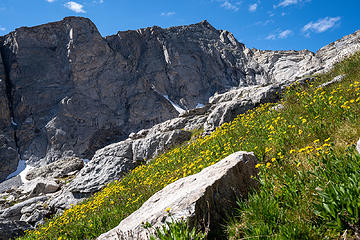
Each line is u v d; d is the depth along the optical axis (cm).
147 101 7588
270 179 384
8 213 2050
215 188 371
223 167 422
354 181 266
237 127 950
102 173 1909
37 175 3647
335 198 255
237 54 10762
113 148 2088
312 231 253
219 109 1698
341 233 243
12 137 6419
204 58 9831
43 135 6550
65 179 3253
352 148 346
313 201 291
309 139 508
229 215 353
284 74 9875
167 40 9781
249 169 438
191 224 314
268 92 1552
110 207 780
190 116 2281
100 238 429
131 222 419
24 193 2738
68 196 1878
